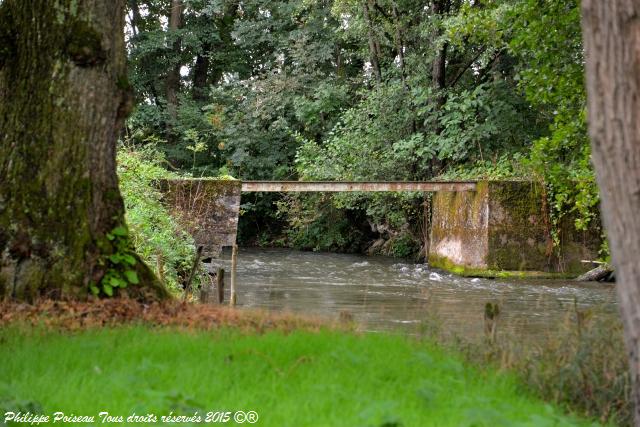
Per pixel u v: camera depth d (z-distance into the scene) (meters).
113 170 8.09
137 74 34.59
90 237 7.72
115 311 7.47
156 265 12.60
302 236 33.19
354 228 31.81
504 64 25.31
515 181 19.55
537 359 6.67
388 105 25.17
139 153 16.53
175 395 4.54
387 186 19.58
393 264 24.56
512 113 23.72
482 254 19.70
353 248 31.59
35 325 6.75
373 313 13.11
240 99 33.16
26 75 7.74
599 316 8.04
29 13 7.79
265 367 5.45
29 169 7.63
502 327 11.01
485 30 16.16
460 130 23.62
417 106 25.20
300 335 6.60
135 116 32.84
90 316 7.20
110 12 7.97
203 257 16.45
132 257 8.02
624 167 4.24
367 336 7.04
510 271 19.45
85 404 4.54
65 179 7.67
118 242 7.93
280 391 4.91
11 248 7.47
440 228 22.77
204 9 32.97
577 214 19.55
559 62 13.55
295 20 31.75
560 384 6.05
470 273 19.91
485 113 24.64
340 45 32.50
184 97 34.56
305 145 26.81
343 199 27.14
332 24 31.09
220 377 5.09
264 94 31.42
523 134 24.33
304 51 30.67
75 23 7.75
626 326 4.33
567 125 13.52
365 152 25.36
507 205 19.53
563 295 16.16
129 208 13.78
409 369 5.77
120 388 4.80
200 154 34.62
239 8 35.62
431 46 24.17
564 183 15.02
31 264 7.50
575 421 5.28
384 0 25.69
